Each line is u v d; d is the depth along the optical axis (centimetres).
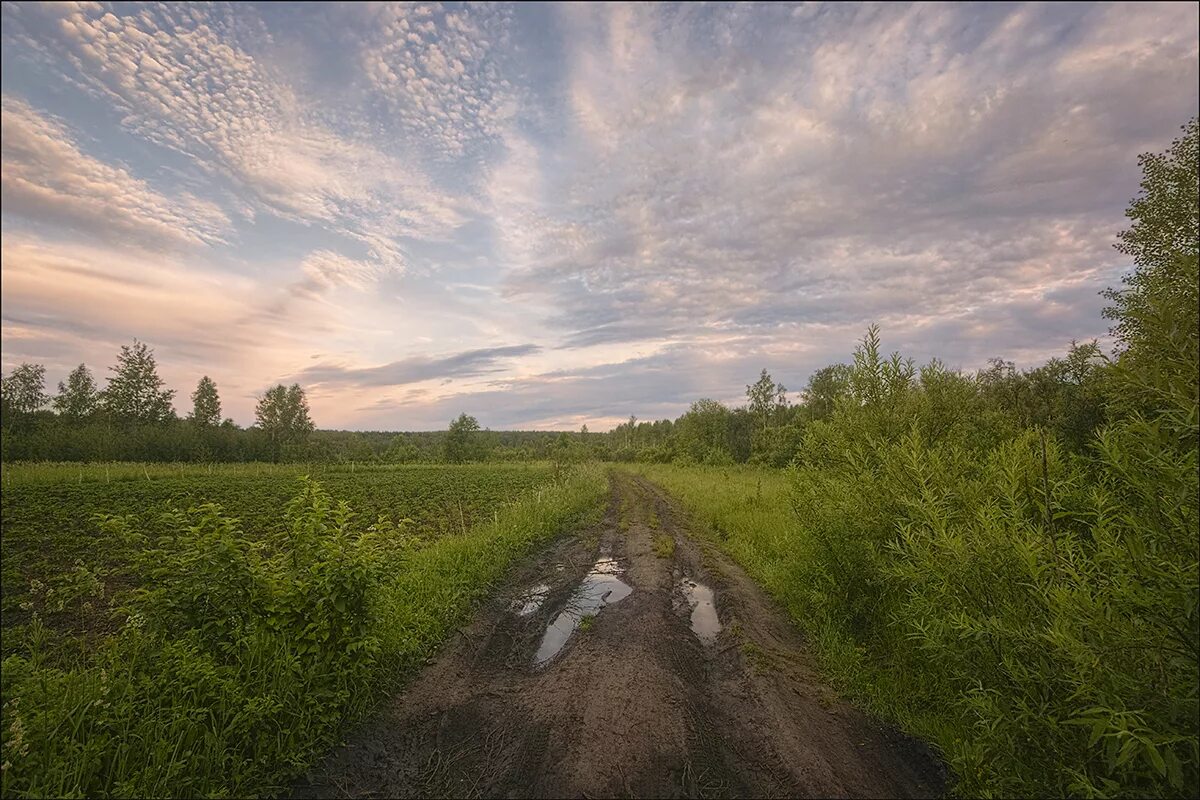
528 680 625
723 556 1253
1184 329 289
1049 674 346
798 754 456
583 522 1742
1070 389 991
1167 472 287
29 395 5775
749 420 5178
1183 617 280
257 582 512
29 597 912
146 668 450
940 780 432
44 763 348
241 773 412
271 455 6350
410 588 812
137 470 3800
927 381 844
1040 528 385
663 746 467
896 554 629
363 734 494
